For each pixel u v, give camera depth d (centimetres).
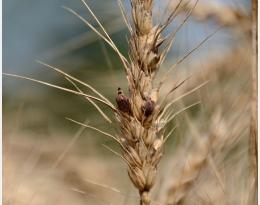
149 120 31
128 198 39
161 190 40
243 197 38
